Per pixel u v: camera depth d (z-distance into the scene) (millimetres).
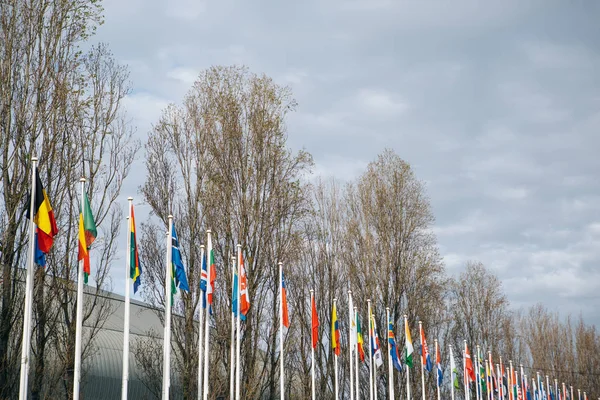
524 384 73625
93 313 48062
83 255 27094
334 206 60312
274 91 49188
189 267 44844
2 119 35312
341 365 58750
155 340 49688
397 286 60344
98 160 39438
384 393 58625
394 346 48031
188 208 46000
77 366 26406
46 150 36656
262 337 47406
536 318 97938
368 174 62938
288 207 48219
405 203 62344
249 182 47125
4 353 32844
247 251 45938
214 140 47094
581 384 95375
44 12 37938
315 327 41344
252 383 43719
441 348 76000
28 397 36719
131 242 29516
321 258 58156
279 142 48375
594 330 99438
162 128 46875
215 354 43125
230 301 43969
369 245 60812
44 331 35500
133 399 47594
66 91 37688
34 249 25688
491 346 80438
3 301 33062
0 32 36531
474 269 82875
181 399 47781
